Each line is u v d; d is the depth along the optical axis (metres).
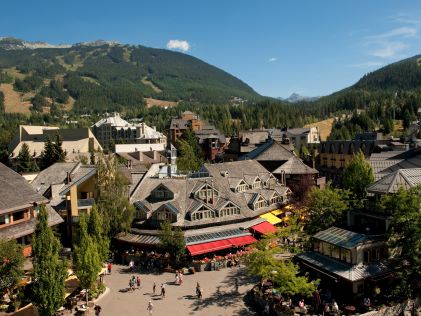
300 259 57.00
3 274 43.19
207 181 82.44
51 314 43.88
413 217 47.31
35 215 62.28
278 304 48.69
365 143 127.81
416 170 59.12
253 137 175.88
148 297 55.00
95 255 51.06
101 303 53.31
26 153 155.00
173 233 66.25
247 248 71.31
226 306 51.59
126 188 76.62
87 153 179.62
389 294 50.53
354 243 50.78
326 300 50.12
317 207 63.41
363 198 65.31
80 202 74.12
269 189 91.50
